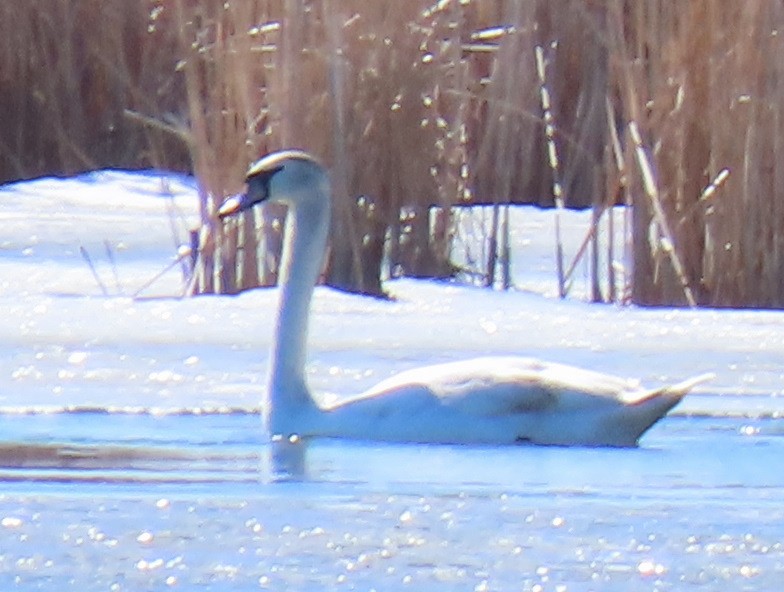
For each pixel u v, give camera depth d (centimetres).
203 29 1591
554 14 1848
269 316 1456
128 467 955
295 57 1555
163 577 746
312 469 956
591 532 834
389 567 767
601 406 1034
